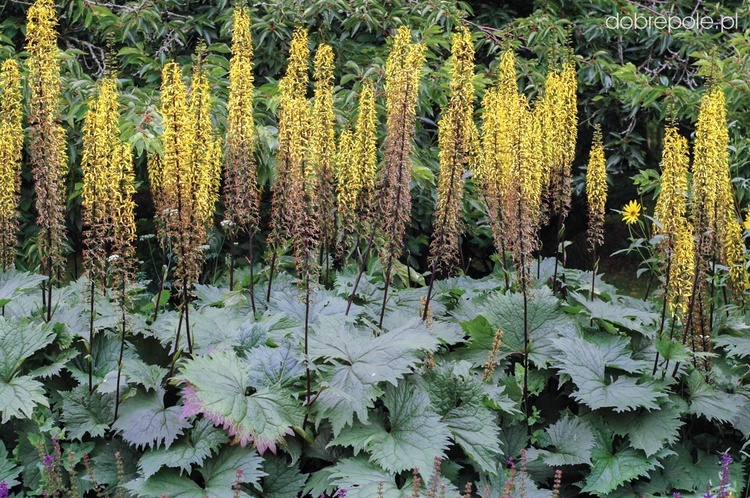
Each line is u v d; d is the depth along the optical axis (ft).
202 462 10.78
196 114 12.97
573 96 15.03
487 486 11.18
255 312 14.02
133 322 12.18
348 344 11.99
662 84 23.20
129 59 20.35
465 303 15.38
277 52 20.89
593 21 23.48
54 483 10.75
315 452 11.48
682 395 13.37
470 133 15.10
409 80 12.50
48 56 11.77
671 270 12.70
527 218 13.16
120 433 11.56
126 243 11.50
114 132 11.61
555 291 15.84
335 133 17.92
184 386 11.84
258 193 16.43
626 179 26.55
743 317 15.40
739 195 18.57
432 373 12.36
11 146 12.95
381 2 22.09
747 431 13.05
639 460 12.26
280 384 11.64
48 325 12.19
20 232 18.39
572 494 12.61
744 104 20.02
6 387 11.35
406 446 11.10
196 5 22.82
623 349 13.66
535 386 13.50
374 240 16.52
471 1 25.25
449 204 13.17
